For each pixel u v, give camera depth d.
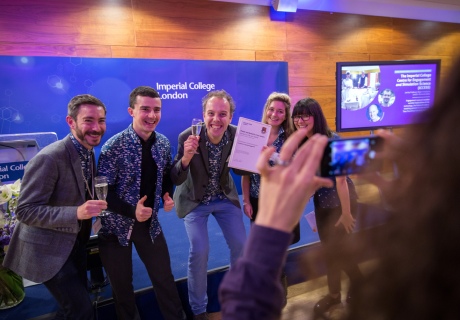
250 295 0.44
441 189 0.34
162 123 3.98
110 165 1.80
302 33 4.79
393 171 0.44
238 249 2.11
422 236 0.35
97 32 3.71
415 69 3.59
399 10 5.34
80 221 1.64
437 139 0.35
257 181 2.24
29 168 1.56
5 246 1.96
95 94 3.65
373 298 0.39
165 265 1.99
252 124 2.01
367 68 3.48
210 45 4.26
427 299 0.34
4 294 2.03
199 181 2.11
